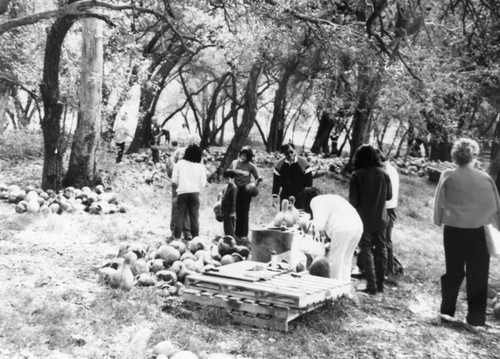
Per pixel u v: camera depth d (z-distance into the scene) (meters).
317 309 6.73
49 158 15.38
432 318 6.93
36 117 41.06
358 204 7.77
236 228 10.30
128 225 11.52
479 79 17.72
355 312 6.95
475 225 6.35
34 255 8.29
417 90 15.77
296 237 8.23
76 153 15.85
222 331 5.82
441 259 11.23
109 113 20.39
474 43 11.59
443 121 19.70
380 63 11.56
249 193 10.13
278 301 6.01
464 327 6.61
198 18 12.11
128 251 8.03
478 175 6.39
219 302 6.26
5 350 4.62
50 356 4.55
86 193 13.87
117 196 14.83
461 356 5.72
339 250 7.46
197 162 10.16
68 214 12.39
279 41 12.12
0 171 17.89
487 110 27.67
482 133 28.48
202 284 6.52
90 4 8.48
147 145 28.92
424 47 13.63
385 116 19.31
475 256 6.42
